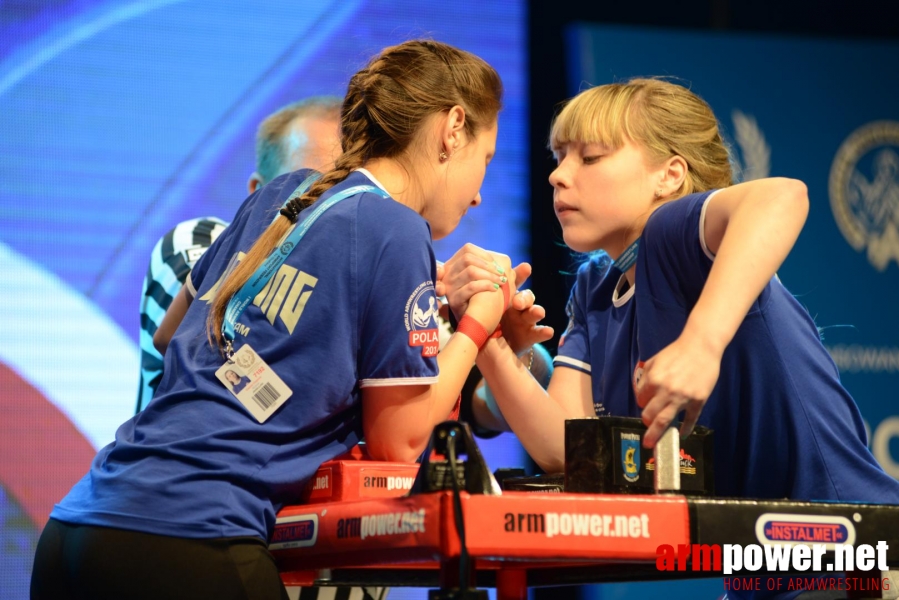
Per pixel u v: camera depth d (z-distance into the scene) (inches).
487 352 152.9
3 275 293.1
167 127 312.5
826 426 127.2
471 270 141.3
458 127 136.3
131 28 312.3
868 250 342.3
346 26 332.5
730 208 114.2
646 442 100.4
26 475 286.8
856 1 412.8
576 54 340.8
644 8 392.5
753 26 406.6
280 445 114.6
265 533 111.1
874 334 337.4
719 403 130.0
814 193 343.9
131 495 108.6
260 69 322.7
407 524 92.7
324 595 178.9
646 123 146.5
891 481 129.5
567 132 148.6
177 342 125.0
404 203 134.7
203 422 113.7
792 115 347.6
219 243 142.2
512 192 339.9
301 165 207.6
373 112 135.1
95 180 304.3
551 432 153.5
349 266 118.8
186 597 105.1
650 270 131.2
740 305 102.3
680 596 311.4
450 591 87.8
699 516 93.1
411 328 118.1
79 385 295.4
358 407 122.9
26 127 300.5
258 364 115.8
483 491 92.0
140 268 305.9
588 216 146.5
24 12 303.3
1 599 278.4
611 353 147.7
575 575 131.8
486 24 345.7
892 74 357.1
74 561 109.3
